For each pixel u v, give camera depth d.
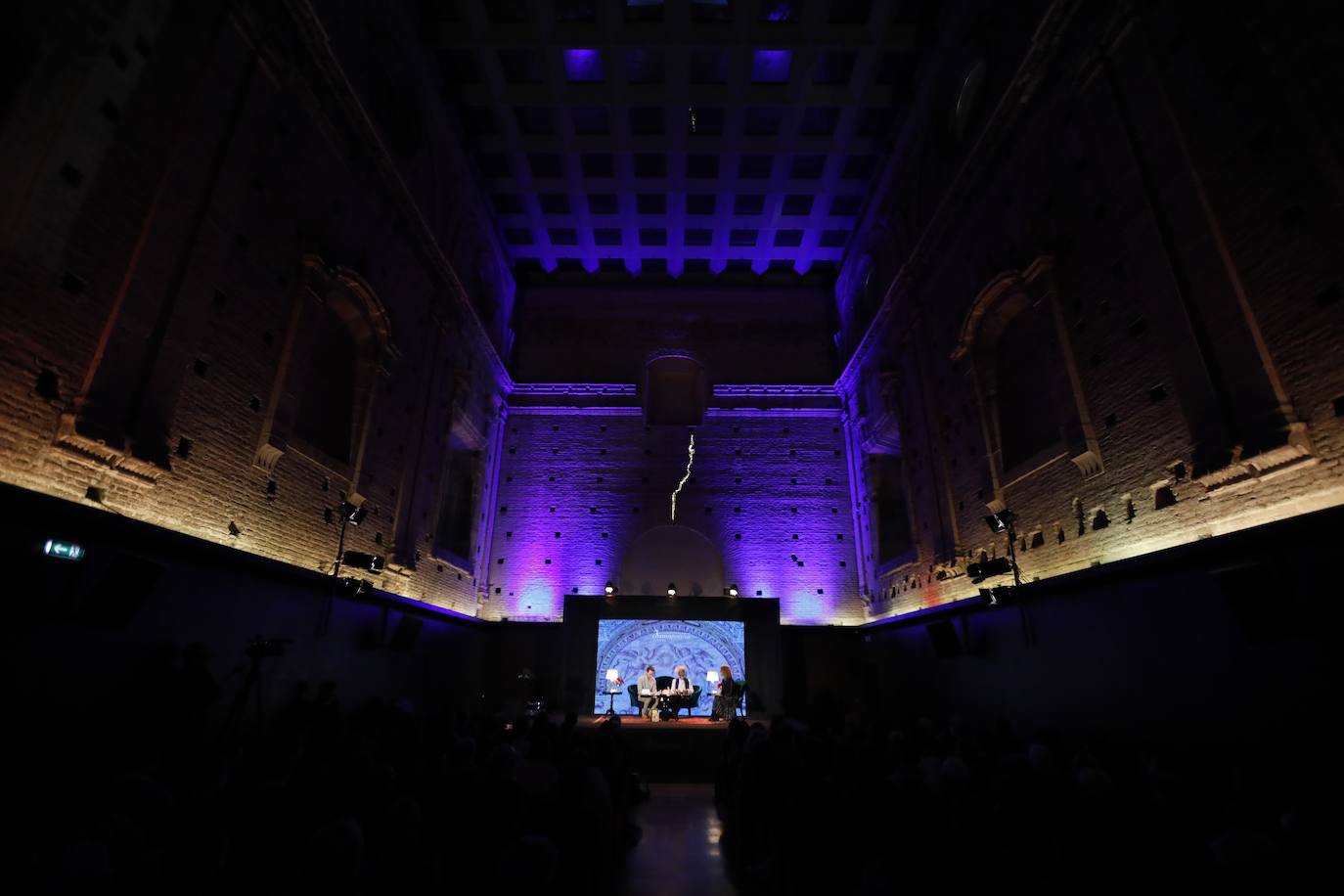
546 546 23.36
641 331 26.03
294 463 11.80
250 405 10.57
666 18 16.94
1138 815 5.24
